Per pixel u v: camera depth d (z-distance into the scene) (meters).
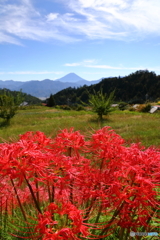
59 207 1.39
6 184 1.52
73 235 1.22
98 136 1.50
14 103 16.95
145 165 1.36
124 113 23.17
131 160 1.41
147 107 29.39
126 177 1.34
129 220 1.39
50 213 1.27
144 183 1.30
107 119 16.64
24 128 13.30
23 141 1.39
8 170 1.19
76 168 1.45
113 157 1.50
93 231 1.59
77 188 1.61
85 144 1.52
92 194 1.40
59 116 21.23
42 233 1.22
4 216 1.93
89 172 1.53
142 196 1.30
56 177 1.30
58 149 1.53
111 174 1.44
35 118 19.31
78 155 1.51
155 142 8.12
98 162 1.58
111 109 17.23
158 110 30.69
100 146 1.48
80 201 1.67
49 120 17.50
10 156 1.22
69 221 1.58
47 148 1.50
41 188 1.74
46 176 1.29
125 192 1.30
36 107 37.34
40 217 1.26
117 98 139.25
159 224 1.80
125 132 10.73
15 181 1.55
